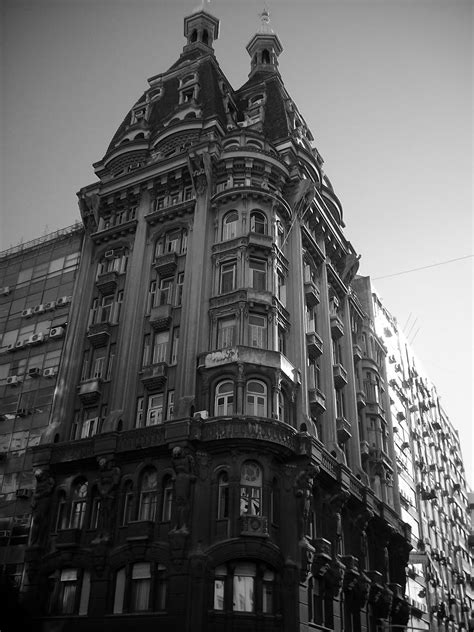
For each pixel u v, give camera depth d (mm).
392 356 65375
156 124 48469
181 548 28359
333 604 32469
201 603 27125
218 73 50688
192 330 34750
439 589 61344
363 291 61375
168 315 36594
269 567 28688
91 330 39531
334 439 38625
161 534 29922
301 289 39094
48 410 39250
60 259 46219
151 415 34281
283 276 39031
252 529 28422
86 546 31797
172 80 51688
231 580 28047
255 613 27547
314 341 39531
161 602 28609
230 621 27078
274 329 35062
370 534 41844
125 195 43969
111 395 35938
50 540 33281
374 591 39125
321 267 45438
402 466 58062
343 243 50594
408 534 48125
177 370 34312
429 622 54594
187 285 37219
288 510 30641
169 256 38875
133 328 37406
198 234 38469
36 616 31078
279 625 27672
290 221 41406
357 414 45156
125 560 30125
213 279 37281
